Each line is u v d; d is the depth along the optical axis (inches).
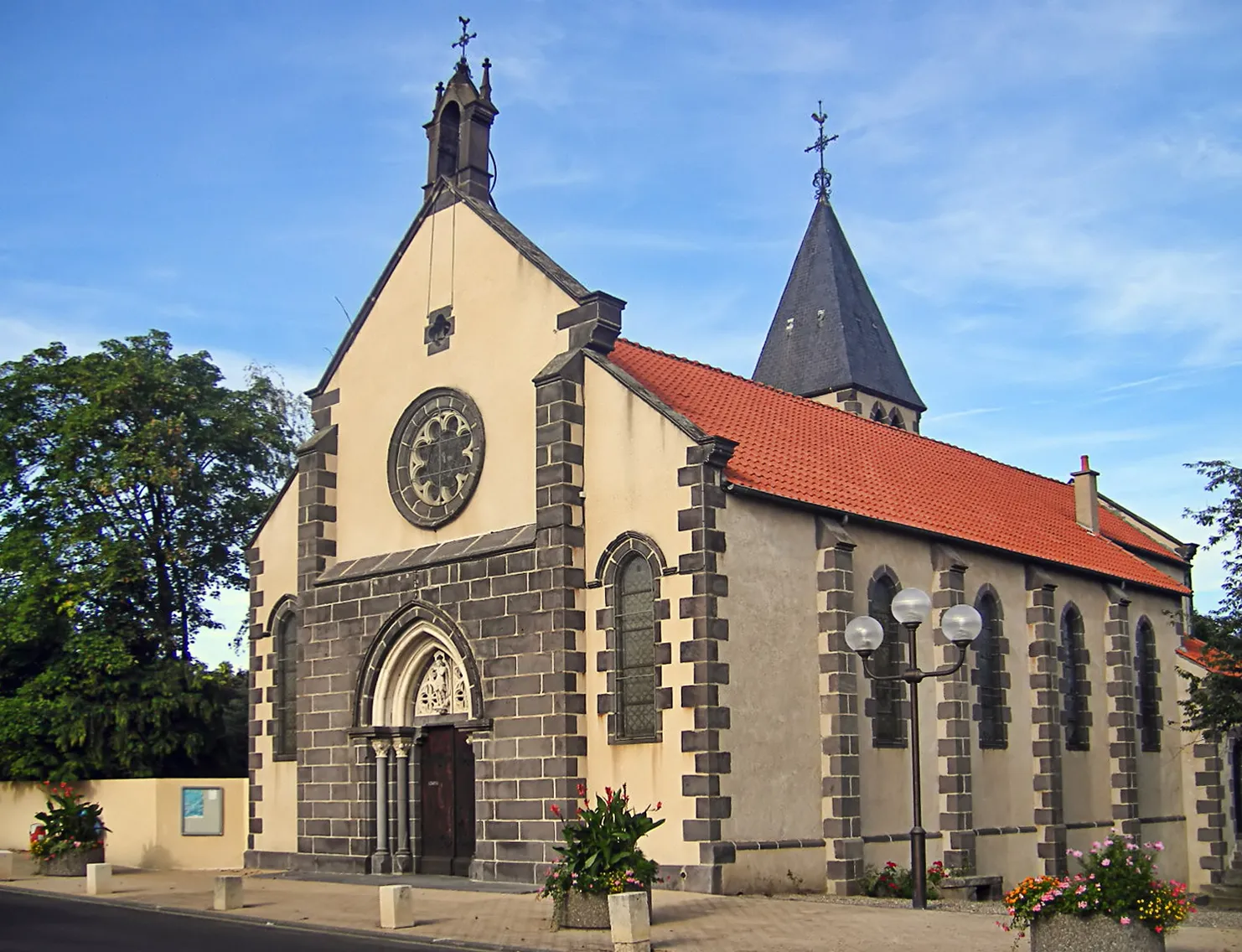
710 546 949.2
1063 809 1316.4
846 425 1390.3
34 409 1596.9
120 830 1353.3
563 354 1062.4
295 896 975.6
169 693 1477.6
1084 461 1616.6
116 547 1519.4
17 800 1453.0
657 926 755.4
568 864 757.3
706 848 908.0
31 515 1565.0
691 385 1187.3
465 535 1107.9
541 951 676.7
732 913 812.0
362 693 1151.6
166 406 1624.0
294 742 1259.8
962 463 1549.0
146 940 744.3
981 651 1241.4
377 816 1130.0
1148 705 1510.8
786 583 1012.5
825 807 1005.2
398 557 1157.1
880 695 1091.9
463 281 1164.5
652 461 988.6
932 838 1122.7
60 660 1477.6
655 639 962.7
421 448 1170.0
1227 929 787.4
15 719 1401.3
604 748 980.6
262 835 1266.0
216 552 1681.8
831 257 2084.2
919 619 879.7
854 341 2030.0
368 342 1242.6
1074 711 1384.1
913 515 1190.9
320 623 1206.3
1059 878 626.5
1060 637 1373.0
